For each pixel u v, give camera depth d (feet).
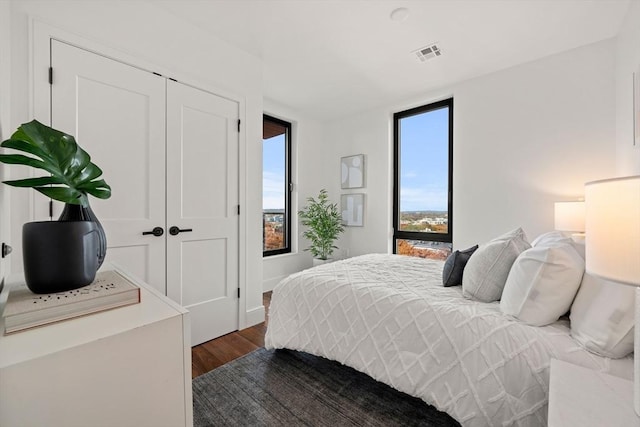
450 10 6.68
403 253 12.51
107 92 5.81
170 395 2.23
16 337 1.89
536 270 4.00
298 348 5.96
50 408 1.74
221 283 7.77
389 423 4.56
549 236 5.30
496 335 3.91
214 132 7.60
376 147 13.01
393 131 12.72
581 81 8.16
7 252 3.34
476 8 6.61
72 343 1.83
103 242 3.21
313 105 12.70
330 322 5.59
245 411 4.83
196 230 7.24
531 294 3.99
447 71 9.62
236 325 8.12
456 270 5.61
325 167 14.89
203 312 7.38
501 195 9.54
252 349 7.02
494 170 9.68
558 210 7.67
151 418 2.14
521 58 8.79
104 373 1.93
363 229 13.46
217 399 5.14
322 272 6.72
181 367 2.30
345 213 14.01
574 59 8.27
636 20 6.14
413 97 11.67
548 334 3.74
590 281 3.76
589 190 2.73
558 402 2.50
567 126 8.38
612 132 7.70
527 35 7.62
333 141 14.58
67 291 2.44
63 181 2.58
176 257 6.86
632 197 2.38
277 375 5.87
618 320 3.21
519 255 4.54
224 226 7.83
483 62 9.03
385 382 4.66
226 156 7.87
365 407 4.92
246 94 8.32
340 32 7.52
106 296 2.37
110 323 2.12
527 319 3.98
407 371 4.47
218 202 7.70
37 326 2.03
